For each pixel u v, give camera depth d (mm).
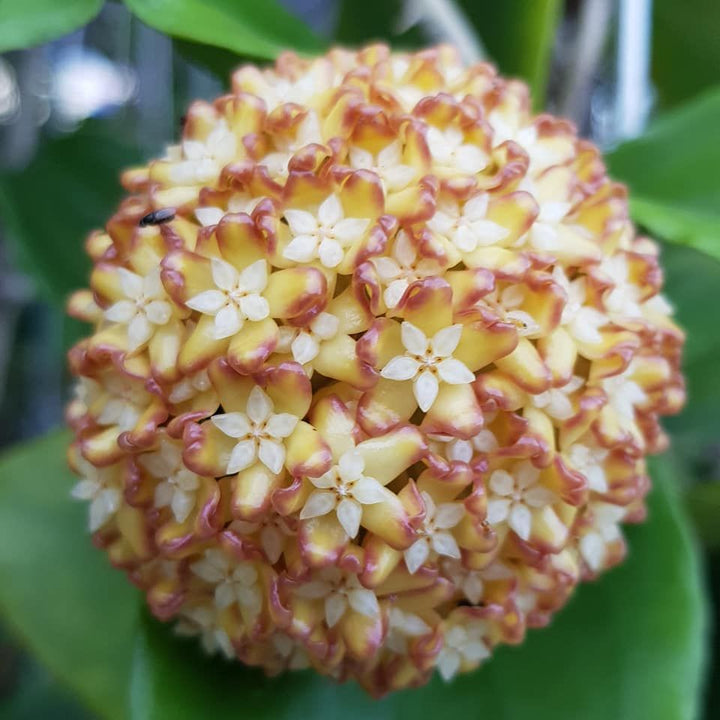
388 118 85
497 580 88
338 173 81
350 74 92
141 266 87
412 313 77
